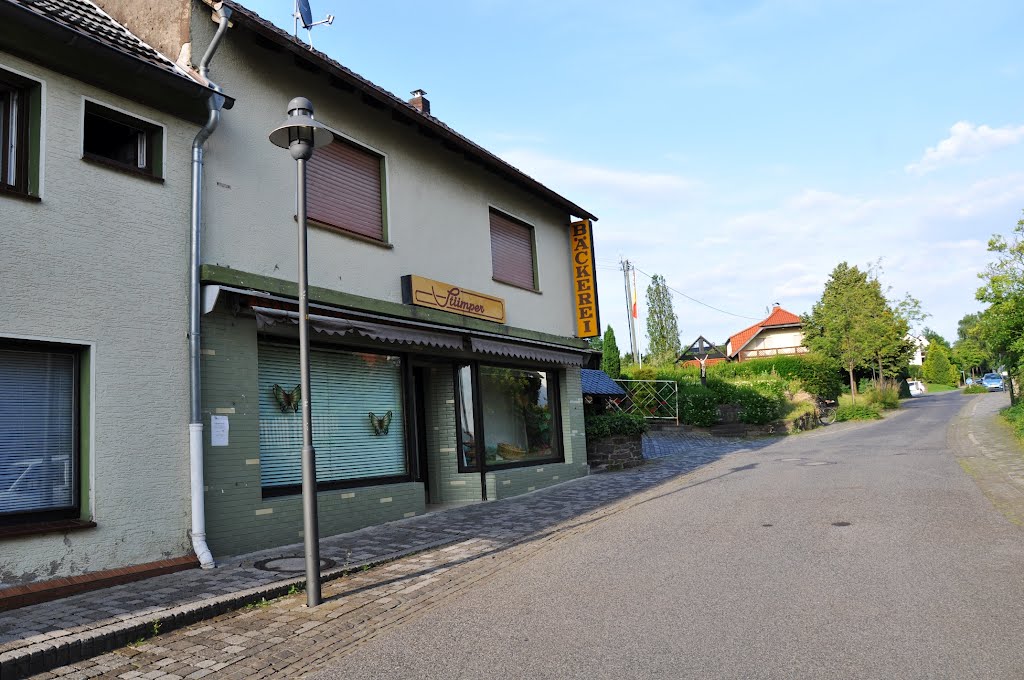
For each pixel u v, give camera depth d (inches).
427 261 483.8
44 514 267.7
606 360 1424.7
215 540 318.7
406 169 475.2
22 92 276.4
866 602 217.0
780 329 2454.5
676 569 270.1
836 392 1450.5
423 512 443.2
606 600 234.7
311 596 248.8
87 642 200.4
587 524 384.5
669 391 1139.9
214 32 350.3
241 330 342.0
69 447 279.7
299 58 381.4
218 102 330.3
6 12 256.4
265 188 368.8
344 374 419.8
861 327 1407.5
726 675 166.1
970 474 488.1
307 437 255.3
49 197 272.5
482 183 554.9
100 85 293.9
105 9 374.3
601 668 174.9
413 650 198.1
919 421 1105.4
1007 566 252.8
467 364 528.4
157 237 309.9
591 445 682.2
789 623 200.7
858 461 600.4
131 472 287.9
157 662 195.9
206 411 322.7
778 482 492.7
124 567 279.4
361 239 426.6
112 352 287.4
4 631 208.7
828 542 300.8
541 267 629.9
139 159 317.1
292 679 182.4
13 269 259.4
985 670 163.2
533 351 561.9
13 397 266.2
